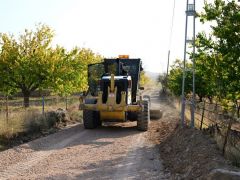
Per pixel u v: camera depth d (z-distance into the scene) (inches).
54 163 407.8
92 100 687.7
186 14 535.2
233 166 305.1
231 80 450.3
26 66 1210.0
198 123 609.3
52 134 620.4
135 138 581.9
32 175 358.3
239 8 444.1
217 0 458.6
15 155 447.2
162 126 719.7
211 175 281.1
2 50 1238.3
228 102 486.6
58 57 1259.8
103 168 384.8
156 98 2134.6
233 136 382.9
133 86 722.8
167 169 381.4
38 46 1255.5
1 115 647.1
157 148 502.0
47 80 1246.9
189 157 382.3
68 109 924.0
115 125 753.0
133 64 730.2
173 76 1716.3
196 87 1190.3
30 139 573.6
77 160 422.3
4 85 1244.5
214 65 478.0
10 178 348.2
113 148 496.1
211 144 391.2
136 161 418.3
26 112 703.1
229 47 433.4
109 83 678.5
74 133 636.1
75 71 1289.4
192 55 543.8
